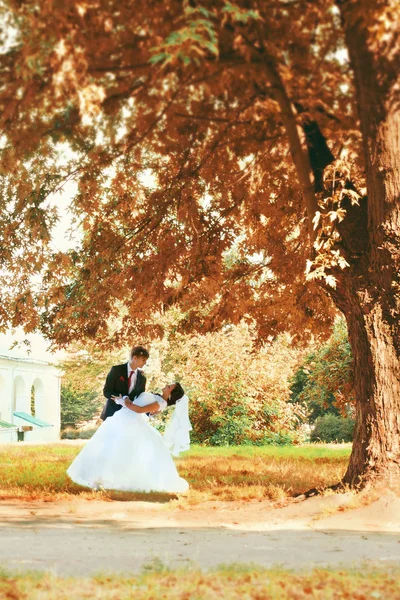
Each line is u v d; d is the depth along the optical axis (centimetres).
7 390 4472
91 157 1071
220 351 2548
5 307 1336
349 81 862
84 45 670
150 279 1270
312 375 1925
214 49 577
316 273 866
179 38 571
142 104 888
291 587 452
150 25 696
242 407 2539
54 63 638
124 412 1047
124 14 688
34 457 1678
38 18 626
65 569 523
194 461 1588
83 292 1314
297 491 1030
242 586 454
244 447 2248
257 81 821
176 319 2909
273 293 1368
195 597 425
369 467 878
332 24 784
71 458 1641
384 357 887
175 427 1089
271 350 2617
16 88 724
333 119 916
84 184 1187
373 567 532
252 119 978
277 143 1093
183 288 1305
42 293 1341
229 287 1351
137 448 1027
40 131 843
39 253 1293
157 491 1020
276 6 729
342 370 1823
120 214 1278
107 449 1027
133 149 1100
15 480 1160
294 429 2752
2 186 1202
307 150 924
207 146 1073
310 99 858
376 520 791
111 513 854
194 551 609
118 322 2939
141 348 1070
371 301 891
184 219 1221
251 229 1348
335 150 1061
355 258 907
